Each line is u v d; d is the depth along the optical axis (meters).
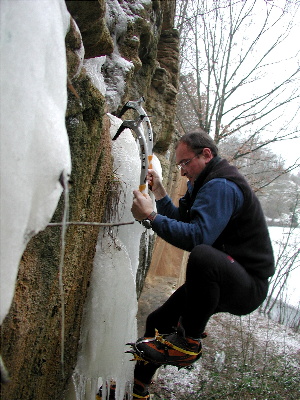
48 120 0.90
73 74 1.35
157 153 4.76
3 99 0.85
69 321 1.88
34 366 1.52
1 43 0.88
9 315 1.16
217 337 5.19
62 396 2.11
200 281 1.65
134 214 1.79
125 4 3.06
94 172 1.84
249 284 1.72
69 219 1.53
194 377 3.84
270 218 11.95
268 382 3.89
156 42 3.77
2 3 0.90
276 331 6.00
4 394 1.28
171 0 4.78
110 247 2.20
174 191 5.55
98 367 2.16
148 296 4.37
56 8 1.03
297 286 8.70
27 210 0.85
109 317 2.17
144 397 2.10
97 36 1.50
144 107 3.99
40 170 0.88
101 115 1.67
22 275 1.23
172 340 1.78
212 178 1.79
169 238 1.68
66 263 1.62
